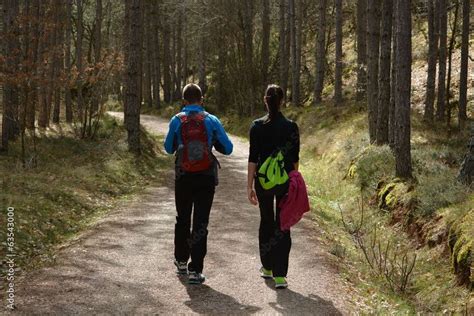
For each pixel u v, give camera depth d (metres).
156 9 43.34
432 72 17.75
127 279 5.50
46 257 6.32
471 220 6.75
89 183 10.95
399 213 9.13
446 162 11.66
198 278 5.34
